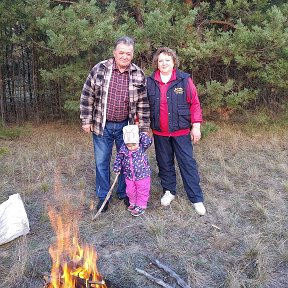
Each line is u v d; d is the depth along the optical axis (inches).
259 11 288.0
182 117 157.5
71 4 278.1
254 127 301.4
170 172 170.2
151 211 166.1
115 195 180.1
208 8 296.0
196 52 250.8
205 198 178.9
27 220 146.2
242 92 273.0
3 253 134.6
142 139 158.2
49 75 267.6
